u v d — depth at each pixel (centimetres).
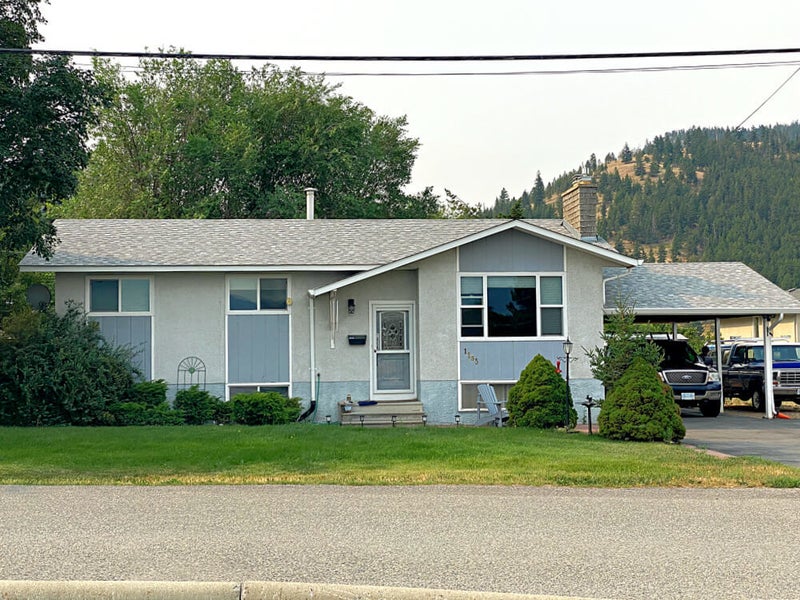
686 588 712
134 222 2494
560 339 2180
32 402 1947
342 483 1170
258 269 2150
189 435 1639
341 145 4388
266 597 678
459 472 1248
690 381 2491
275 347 2200
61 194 1848
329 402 2203
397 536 874
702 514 993
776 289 2483
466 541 856
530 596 669
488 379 2166
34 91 1739
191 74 4419
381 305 2223
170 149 4197
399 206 4888
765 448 1694
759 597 691
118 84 4219
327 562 777
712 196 18838
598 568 766
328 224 2541
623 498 1086
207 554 799
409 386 2225
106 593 682
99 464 1297
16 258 2503
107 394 2006
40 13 1895
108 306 2172
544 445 1541
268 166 4281
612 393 1745
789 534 898
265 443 1514
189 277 2186
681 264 2728
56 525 912
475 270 2175
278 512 984
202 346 2183
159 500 1050
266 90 4478
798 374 2748
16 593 683
